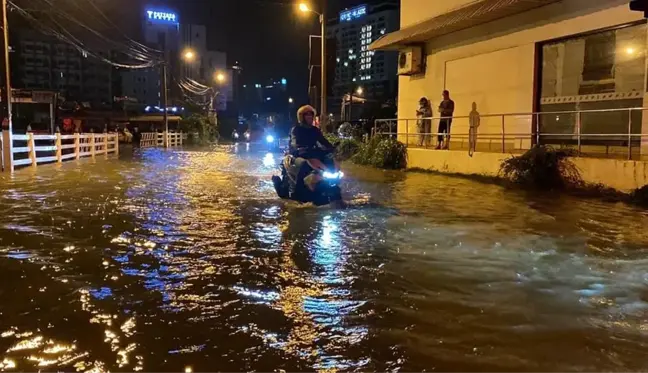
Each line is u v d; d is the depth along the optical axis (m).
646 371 3.45
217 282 5.26
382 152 20.31
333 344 3.83
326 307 4.58
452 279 5.41
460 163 16.73
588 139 15.07
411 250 6.63
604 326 4.18
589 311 4.50
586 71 15.20
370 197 11.61
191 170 19.52
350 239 7.27
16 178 15.82
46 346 3.72
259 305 4.61
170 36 97.75
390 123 22.78
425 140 21.25
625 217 8.99
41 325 4.09
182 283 5.21
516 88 17.58
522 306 4.62
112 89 98.00
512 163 14.08
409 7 23.81
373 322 4.25
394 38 22.83
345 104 46.31
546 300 4.77
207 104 75.31
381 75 138.50
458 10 19.34
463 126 20.25
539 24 16.52
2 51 18.38
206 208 9.99
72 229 7.79
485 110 19.08
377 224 8.38
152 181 15.21
